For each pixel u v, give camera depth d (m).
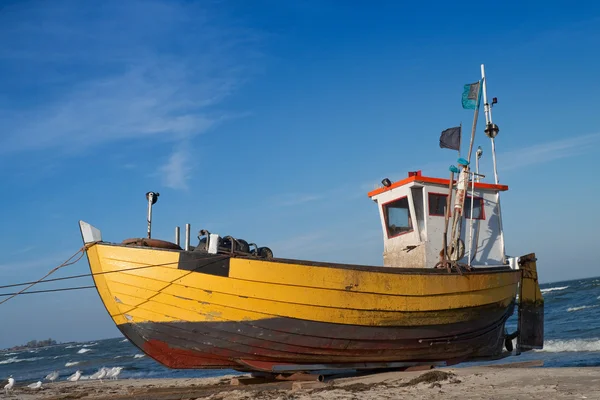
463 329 12.59
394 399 8.38
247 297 9.94
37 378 34.31
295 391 10.10
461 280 12.24
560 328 30.14
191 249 10.48
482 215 13.95
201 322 9.97
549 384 9.00
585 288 71.31
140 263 9.77
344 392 9.48
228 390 10.80
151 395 10.59
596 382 8.89
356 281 10.66
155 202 10.98
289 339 10.40
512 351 14.98
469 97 12.70
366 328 10.93
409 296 11.28
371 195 13.99
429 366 12.57
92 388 16.78
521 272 15.11
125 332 10.23
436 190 13.02
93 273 10.09
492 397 8.08
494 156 14.56
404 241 13.12
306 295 10.23
